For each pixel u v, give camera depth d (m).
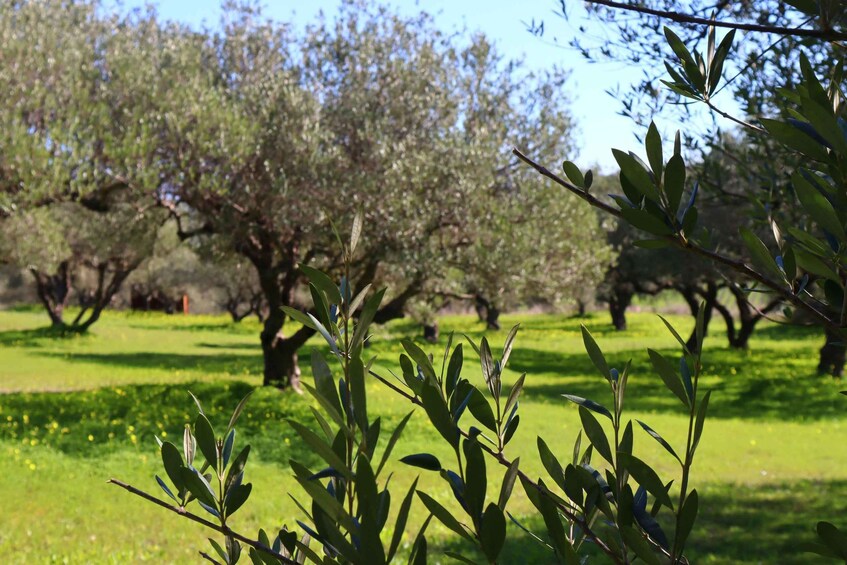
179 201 13.66
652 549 0.86
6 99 11.45
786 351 31.89
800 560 7.18
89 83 12.44
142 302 54.41
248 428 13.04
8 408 14.13
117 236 15.81
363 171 12.65
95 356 25.95
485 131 13.32
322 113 13.38
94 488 9.67
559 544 0.87
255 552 1.01
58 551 7.49
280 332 15.68
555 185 13.84
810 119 0.72
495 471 11.00
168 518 8.62
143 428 12.84
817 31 0.93
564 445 13.29
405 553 7.21
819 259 0.83
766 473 11.93
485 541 0.78
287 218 12.68
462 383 0.95
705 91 1.09
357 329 0.88
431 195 12.98
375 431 0.78
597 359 0.89
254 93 13.21
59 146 11.41
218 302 48.28
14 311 49.31
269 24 14.22
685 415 18.08
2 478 9.86
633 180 0.82
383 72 13.59
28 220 22.77
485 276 13.66
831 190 0.77
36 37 12.22
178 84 12.66
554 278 14.88
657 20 2.59
